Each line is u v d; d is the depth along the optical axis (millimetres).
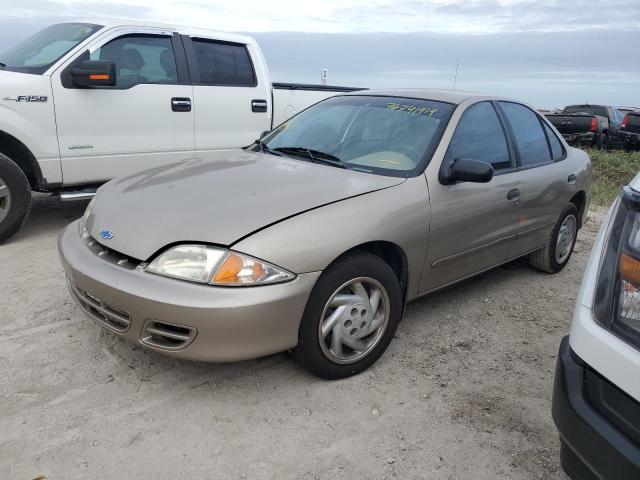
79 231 3186
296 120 4285
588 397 1815
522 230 4188
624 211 1867
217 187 3066
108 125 5199
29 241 4930
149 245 2656
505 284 4664
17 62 5184
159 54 5578
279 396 2857
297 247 2639
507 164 4020
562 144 4840
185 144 5789
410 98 3982
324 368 2920
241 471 2340
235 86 6125
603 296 1834
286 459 2424
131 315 2592
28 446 2391
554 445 2637
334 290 2807
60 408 2650
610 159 12266
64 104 4902
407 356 3354
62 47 5086
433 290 3572
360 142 3676
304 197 2910
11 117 4633
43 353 3094
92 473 2273
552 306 4277
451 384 3090
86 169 5141
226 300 2475
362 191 3055
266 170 3365
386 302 3096
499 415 2836
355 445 2539
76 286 2865
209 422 2627
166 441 2482
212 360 2580
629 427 1680
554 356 3508
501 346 3582
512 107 4340
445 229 3385
